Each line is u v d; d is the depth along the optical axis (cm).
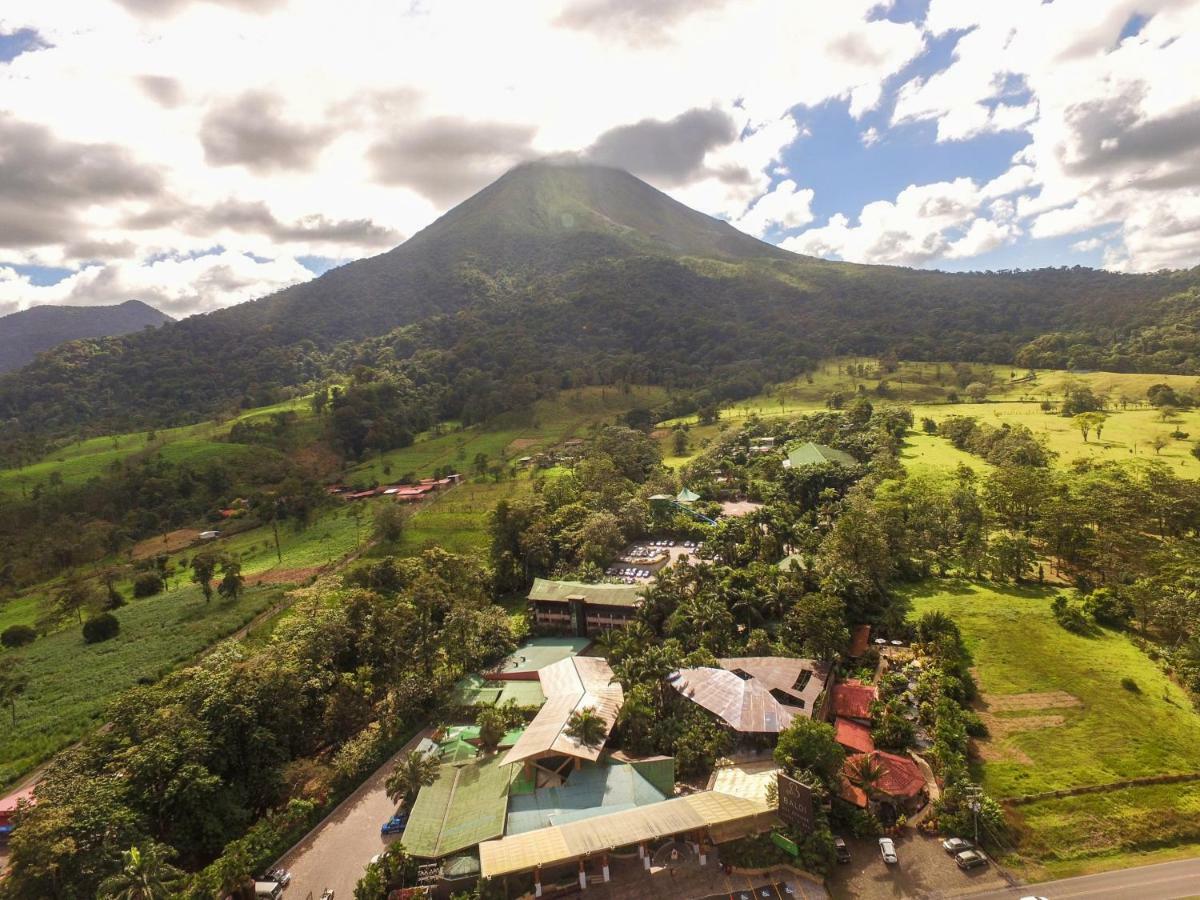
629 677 9081
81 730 10006
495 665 10856
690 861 6744
